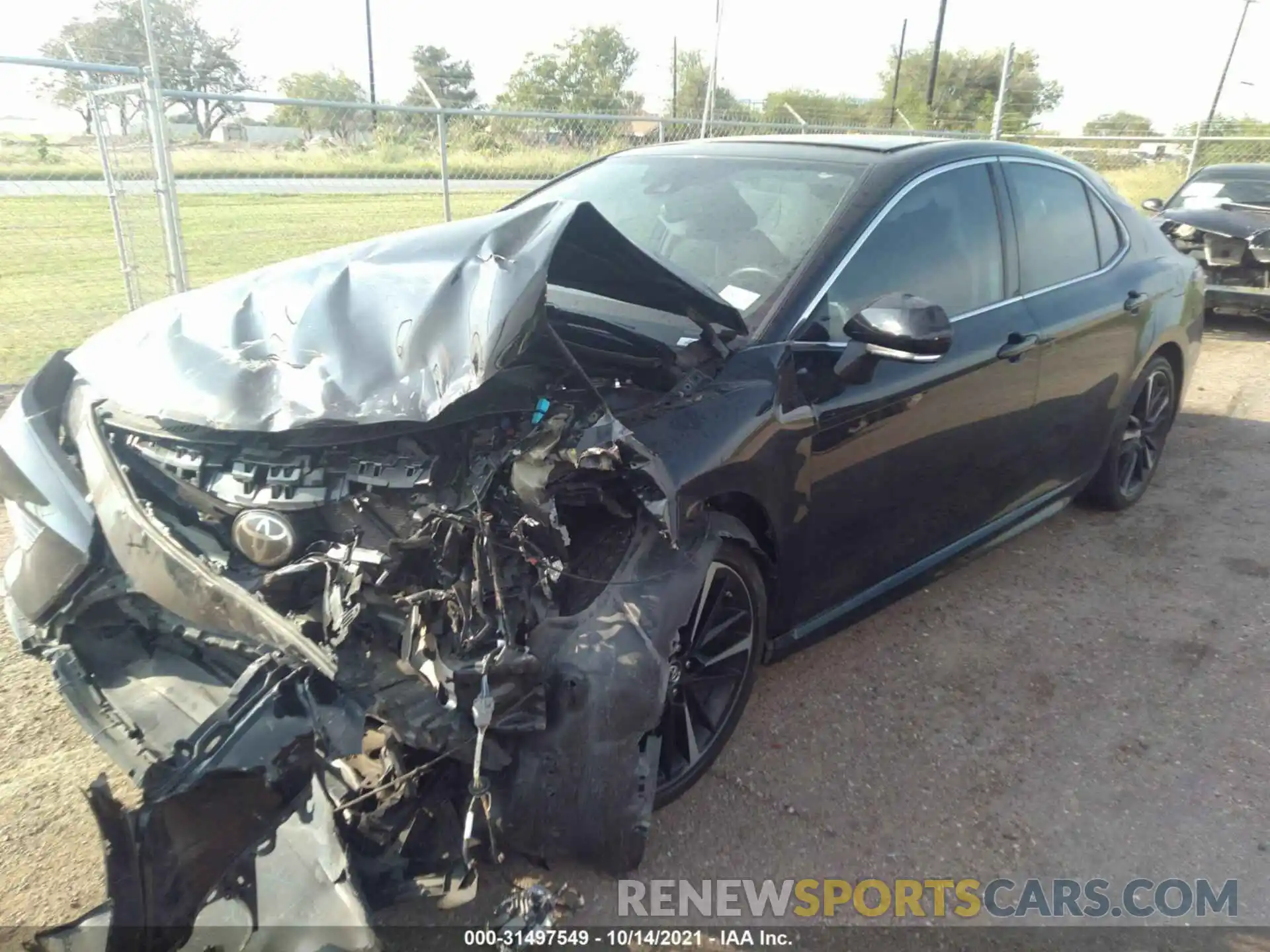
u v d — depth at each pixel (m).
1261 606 4.34
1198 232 9.55
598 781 2.27
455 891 2.10
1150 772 3.23
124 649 2.63
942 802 3.03
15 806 2.77
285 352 2.39
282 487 2.25
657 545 2.48
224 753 1.98
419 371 2.24
